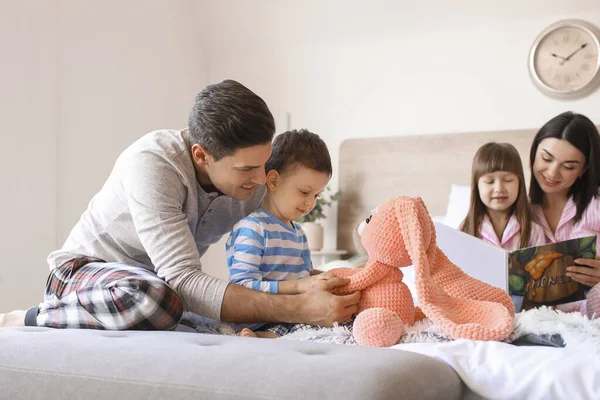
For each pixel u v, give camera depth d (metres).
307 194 1.52
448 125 3.39
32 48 2.62
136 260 1.51
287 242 1.50
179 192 1.39
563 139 2.30
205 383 0.81
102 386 0.87
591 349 0.89
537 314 1.05
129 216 1.44
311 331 1.21
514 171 2.20
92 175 2.96
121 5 3.17
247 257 1.40
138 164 1.38
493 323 1.05
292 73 3.77
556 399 0.85
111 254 1.50
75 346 0.97
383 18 3.46
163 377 0.84
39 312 1.38
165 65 3.54
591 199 2.30
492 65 3.30
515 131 3.22
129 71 3.23
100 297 1.22
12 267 2.52
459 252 1.48
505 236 2.23
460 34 3.37
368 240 1.22
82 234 1.53
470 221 2.29
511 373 0.88
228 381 0.81
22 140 2.57
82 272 1.37
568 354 0.89
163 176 1.36
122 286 1.20
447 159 3.35
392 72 3.52
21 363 0.94
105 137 3.05
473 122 3.34
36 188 2.63
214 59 3.93
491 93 3.30
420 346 0.98
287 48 3.78
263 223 1.46
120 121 3.16
